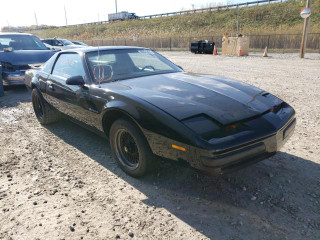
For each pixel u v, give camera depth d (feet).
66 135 14.78
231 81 11.56
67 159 11.96
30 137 14.64
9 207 8.71
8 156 12.35
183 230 7.54
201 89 10.13
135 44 118.42
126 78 11.76
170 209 8.44
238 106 9.00
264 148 8.41
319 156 11.51
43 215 8.29
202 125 7.94
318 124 15.39
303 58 54.19
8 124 16.98
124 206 8.64
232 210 8.29
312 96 21.95
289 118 9.47
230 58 58.59
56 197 9.20
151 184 9.80
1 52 25.53
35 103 16.98
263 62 48.34
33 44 29.32
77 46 56.90
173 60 55.36
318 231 7.38
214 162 7.45
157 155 8.76
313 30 84.64
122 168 10.50
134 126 9.16
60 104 13.75
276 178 9.89
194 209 8.40
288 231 7.41
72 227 7.75
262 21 114.01
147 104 8.79
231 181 9.80
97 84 11.23
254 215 8.05
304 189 9.24
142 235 7.39
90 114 11.34
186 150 7.79
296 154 11.73
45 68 15.74
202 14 141.59
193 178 10.07
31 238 7.38
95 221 7.99
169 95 9.48
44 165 11.46
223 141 7.57
